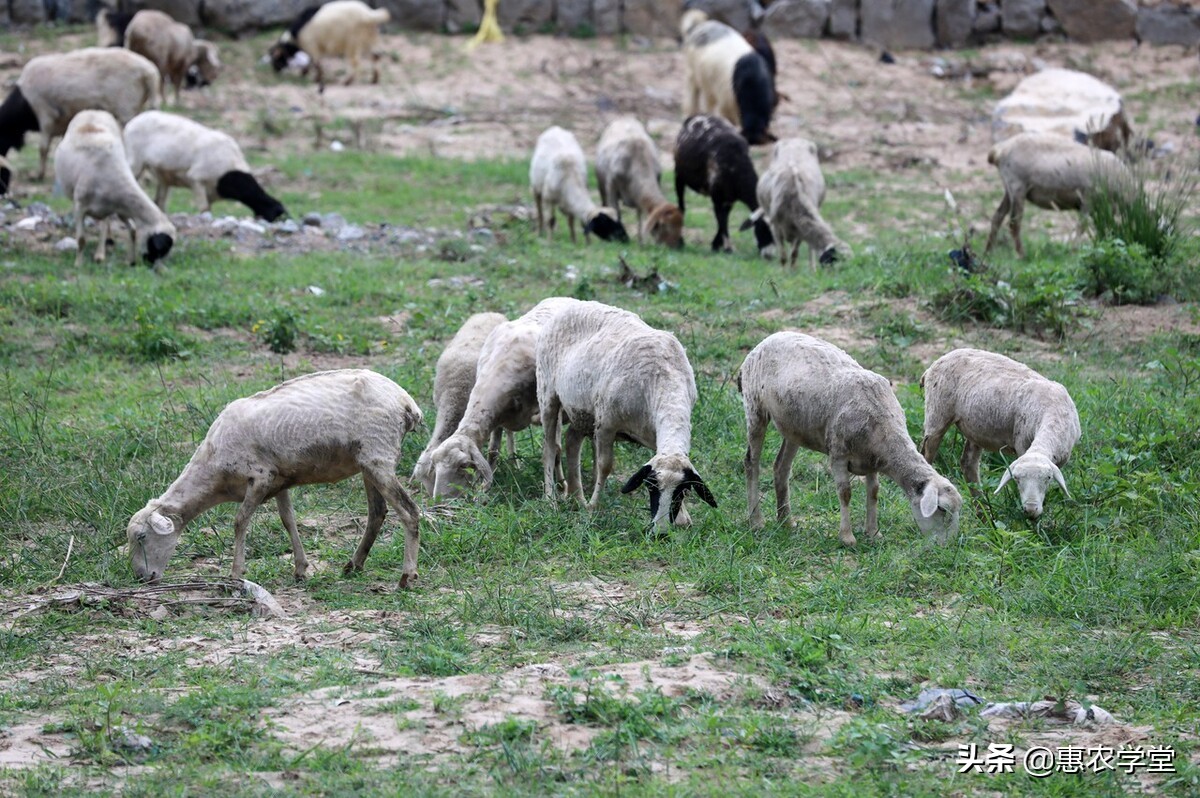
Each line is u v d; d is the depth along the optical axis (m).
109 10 47.19
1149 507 14.52
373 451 12.53
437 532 13.97
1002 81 46.84
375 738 9.27
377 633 11.57
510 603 12.03
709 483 15.59
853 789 8.58
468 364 15.88
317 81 46.03
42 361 20.11
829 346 14.02
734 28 50.75
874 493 13.93
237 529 12.54
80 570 13.16
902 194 34.12
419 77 47.22
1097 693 10.54
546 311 16.06
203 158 28.23
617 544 13.63
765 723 9.46
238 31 50.16
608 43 50.75
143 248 24.89
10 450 16.16
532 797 8.38
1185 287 22.88
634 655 10.96
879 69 48.06
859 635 11.37
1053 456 13.87
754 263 26.80
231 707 9.78
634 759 8.95
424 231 28.91
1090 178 24.97
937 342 20.56
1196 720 9.88
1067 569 12.82
